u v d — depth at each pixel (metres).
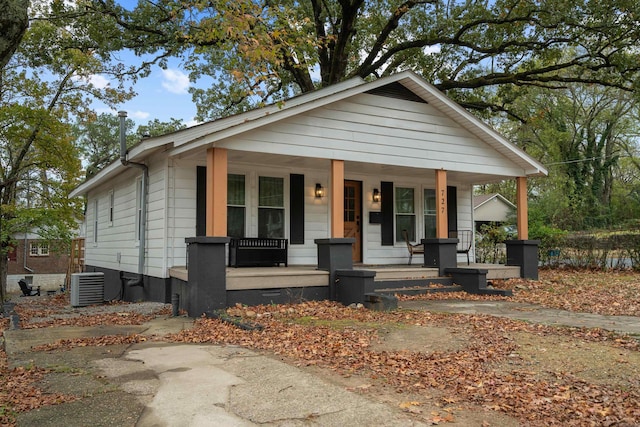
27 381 4.36
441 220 11.17
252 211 10.88
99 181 13.99
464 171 11.59
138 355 5.32
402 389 4.04
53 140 16.23
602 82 16.84
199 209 10.10
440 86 18.72
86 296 11.98
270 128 9.15
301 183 11.55
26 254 31.48
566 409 3.55
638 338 5.72
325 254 9.44
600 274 13.82
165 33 17.44
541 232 16.34
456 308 8.30
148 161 10.83
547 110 32.59
